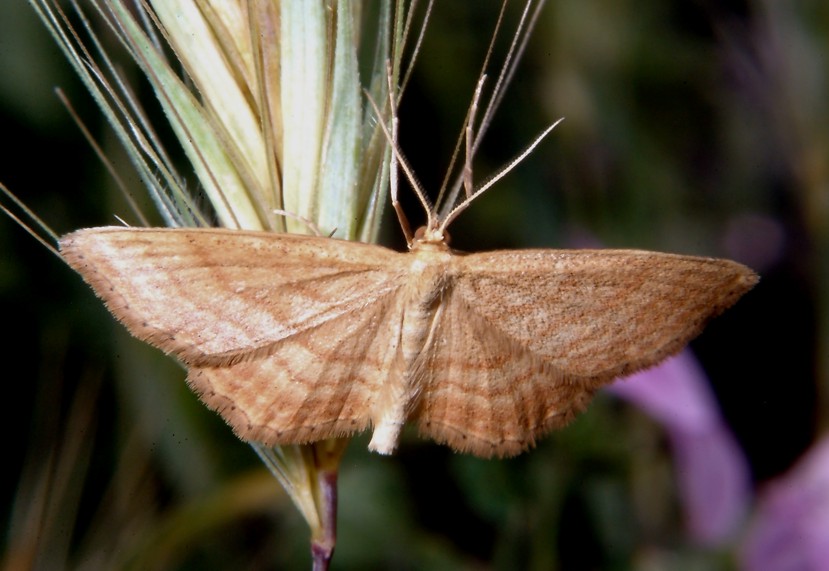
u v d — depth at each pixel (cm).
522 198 11
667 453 10
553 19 11
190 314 8
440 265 8
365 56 9
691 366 10
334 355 8
